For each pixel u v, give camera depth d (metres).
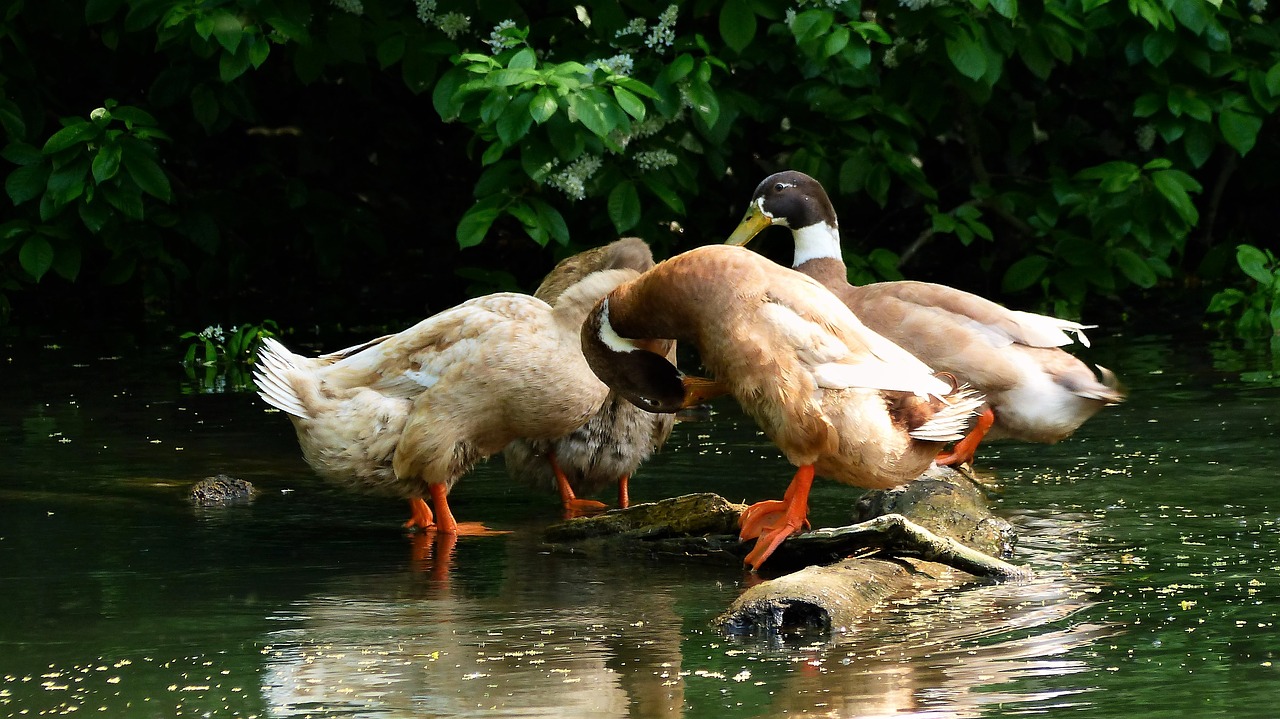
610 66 15.38
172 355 17.33
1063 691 6.33
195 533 9.73
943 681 6.50
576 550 9.44
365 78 19.67
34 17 19.22
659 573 8.80
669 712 6.13
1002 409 10.68
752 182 21.86
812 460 8.95
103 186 17.62
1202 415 12.88
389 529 10.02
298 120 22.78
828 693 6.35
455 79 15.94
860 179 18.17
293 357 10.38
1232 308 19.39
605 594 8.26
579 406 10.09
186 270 19.97
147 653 7.08
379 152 23.12
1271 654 6.81
